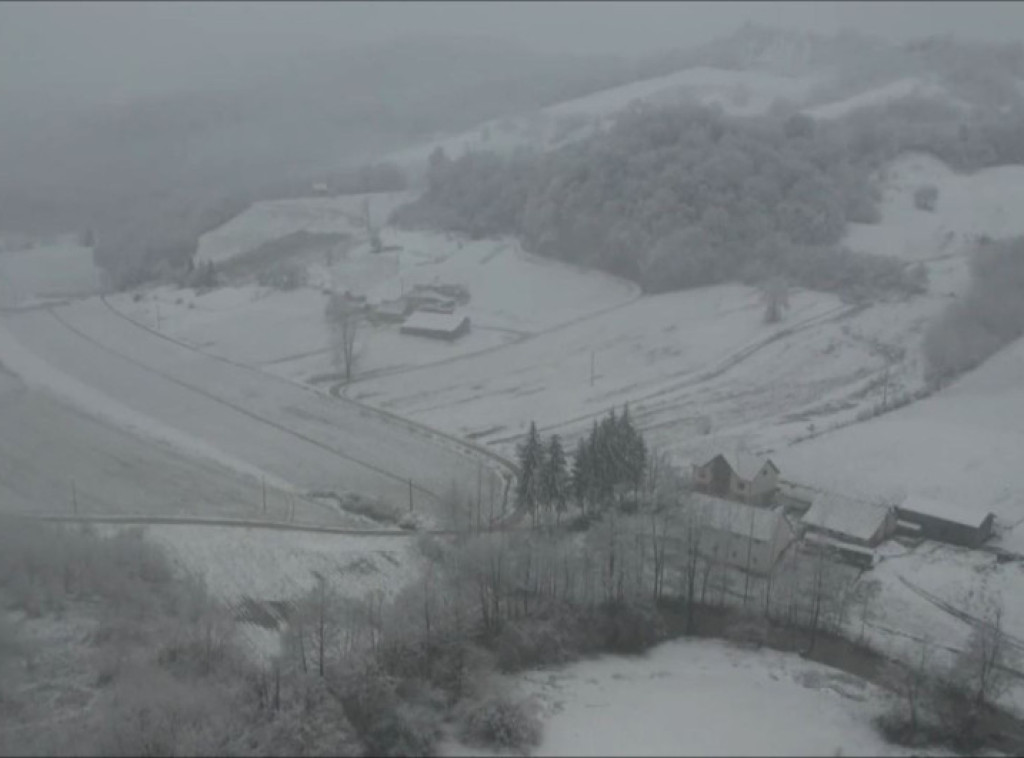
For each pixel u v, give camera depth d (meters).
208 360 134.12
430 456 101.38
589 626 66.94
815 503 81.94
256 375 127.75
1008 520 83.62
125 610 66.69
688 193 168.75
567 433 106.00
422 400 118.06
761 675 63.34
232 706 55.44
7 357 131.62
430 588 68.75
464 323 143.38
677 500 77.44
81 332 146.38
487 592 68.62
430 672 60.62
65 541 72.88
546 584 69.44
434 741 55.09
